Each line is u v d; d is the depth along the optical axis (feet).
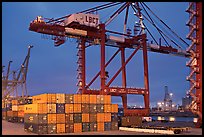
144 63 221.25
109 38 211.20
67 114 130.82
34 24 182.39
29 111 136.15
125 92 201.77
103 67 198.18
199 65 148.87
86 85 221.05
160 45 248.73
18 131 139.85
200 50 149.48
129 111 203.00
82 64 219.82
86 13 199.41
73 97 133.80
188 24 157.69
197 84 149.18
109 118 142.72
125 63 216.95
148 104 213.66
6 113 268.41
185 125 171.12
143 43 224.74
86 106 136.67
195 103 150.10
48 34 187.52
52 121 127.03
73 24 193.88
